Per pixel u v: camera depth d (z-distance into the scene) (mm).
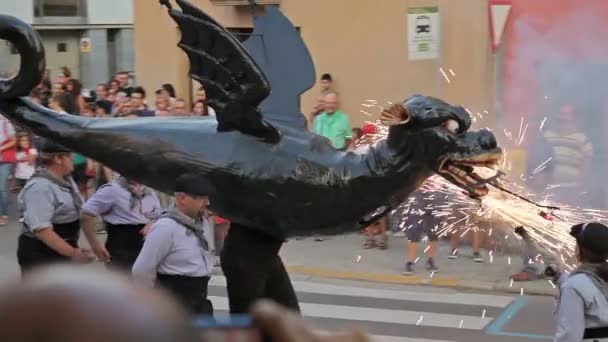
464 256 13578
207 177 5348
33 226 7609
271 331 1338
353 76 15578
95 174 14852
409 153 5125
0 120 16203
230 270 5488
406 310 11234
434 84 14969
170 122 5590
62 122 5617
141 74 17562
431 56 13258
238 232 5500
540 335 10164
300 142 5367
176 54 17281
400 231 14891
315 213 5289
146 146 5480
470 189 5160
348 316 10930
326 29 15672
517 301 11633
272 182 5270
